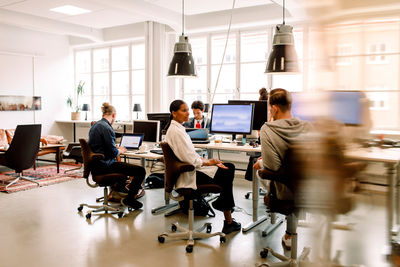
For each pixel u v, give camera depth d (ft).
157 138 13.84
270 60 12.21
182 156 9.04
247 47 22.20
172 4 19.43
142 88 27.43
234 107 12.58
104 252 8.97
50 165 23.07
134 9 18.52
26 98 26.84
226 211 10.49
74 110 30.99
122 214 11.98
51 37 28.78
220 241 9.71
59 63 29.60
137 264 8.25
